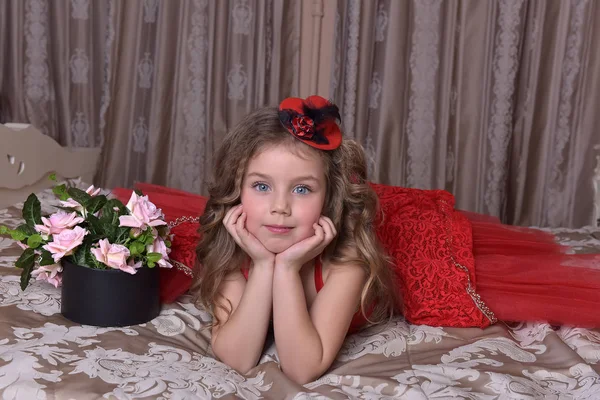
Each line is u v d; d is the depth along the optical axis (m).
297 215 0.98
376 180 2.70
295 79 2.67
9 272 1.28
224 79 2.55
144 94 2.51
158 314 1.16
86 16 2.36
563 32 2.61
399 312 1.30
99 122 2.46
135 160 2.53
